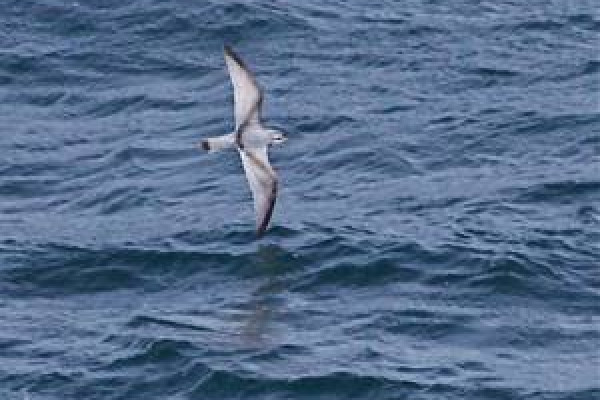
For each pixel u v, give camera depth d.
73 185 51.75
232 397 39.03
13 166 53.03
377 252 45.22
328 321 42.34
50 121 56.31
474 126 54.09
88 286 45.00
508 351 40.88
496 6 63.75
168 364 40.31
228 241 46.59
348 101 56.38
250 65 59.31
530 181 49.94
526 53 59.88
